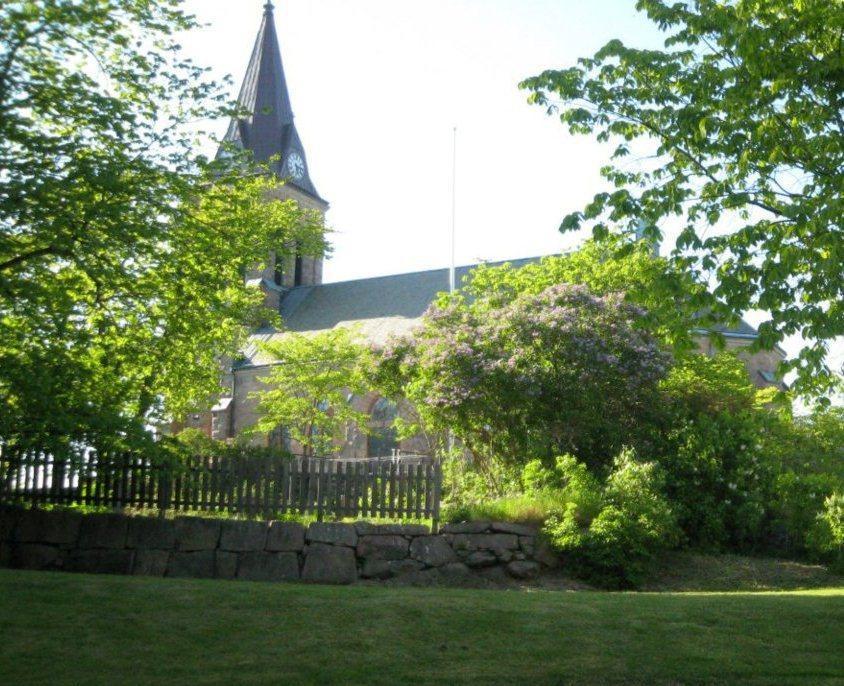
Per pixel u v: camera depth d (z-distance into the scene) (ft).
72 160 41.68
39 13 41.55
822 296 33.91
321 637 23.79
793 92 35.35
